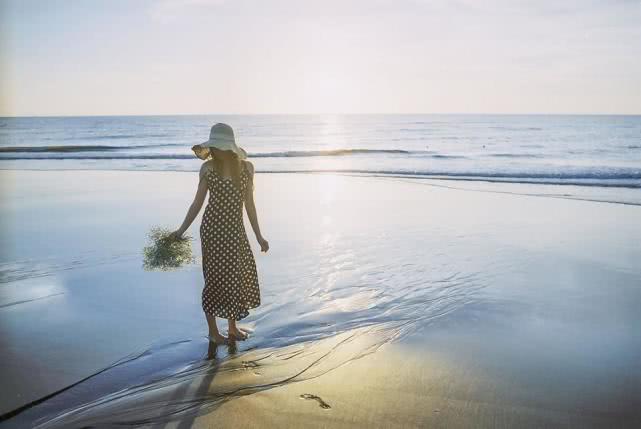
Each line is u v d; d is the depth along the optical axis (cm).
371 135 5031
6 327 411
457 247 682
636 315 434
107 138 4591
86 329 406
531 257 631
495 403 285
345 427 262
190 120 10181
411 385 307
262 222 858
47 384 315
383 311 448
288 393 299
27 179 1455
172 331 404
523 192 1241
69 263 596
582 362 340
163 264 444
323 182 1425
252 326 418
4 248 664
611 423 265
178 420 271
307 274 561
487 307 455
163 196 1133
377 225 830
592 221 874
